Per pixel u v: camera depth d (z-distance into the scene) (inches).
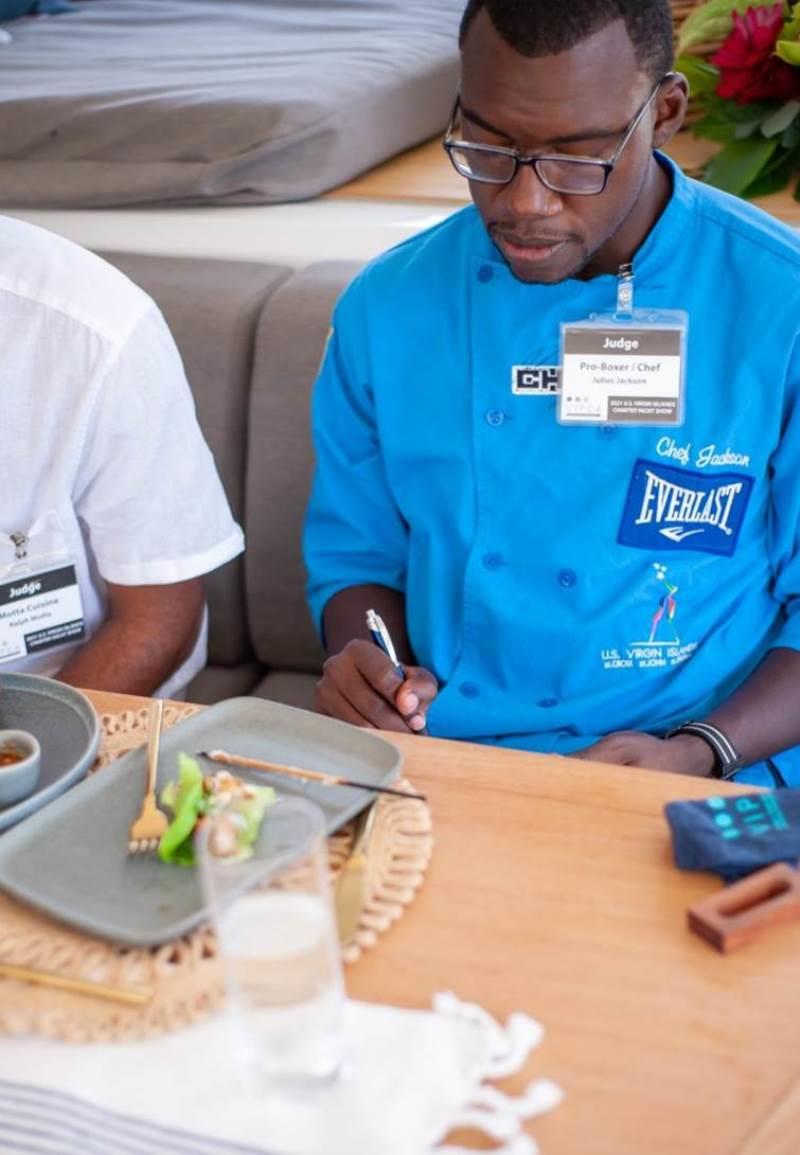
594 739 61.9
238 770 46.2
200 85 95.6
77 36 118.1
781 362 57.4
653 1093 33.8
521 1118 33.1
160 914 39.9
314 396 65.6
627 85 51.1
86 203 93.1
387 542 66.4
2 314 61.9
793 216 79.2
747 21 79.4
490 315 59.3
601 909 39.7
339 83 95.4
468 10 52.3
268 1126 33.0
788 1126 32.7
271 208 91.3
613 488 59.1
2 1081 34.8
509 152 52.1
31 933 39.8
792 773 62.3
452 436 60.9
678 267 58.0
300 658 82.0
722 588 61.1
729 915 38.6
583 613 60.4
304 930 33.5
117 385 62.3
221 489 68.5
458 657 63.2
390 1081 33.9
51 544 63.8
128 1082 34.6
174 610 67.0
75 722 50.4
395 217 88.2
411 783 45.6
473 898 40.3
